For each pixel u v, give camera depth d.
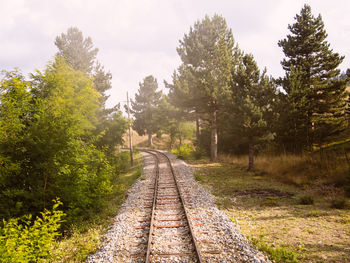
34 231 6.02
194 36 25.58
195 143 32.59
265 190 12.40
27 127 8.48
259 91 16.70
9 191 7.54
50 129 8.45
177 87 25.56
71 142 9.13
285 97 17.69
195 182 14.73
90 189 10.85
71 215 8.82
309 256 5.60
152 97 56.41
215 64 23.77
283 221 8.05
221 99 20.94
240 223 7.97
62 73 13.92
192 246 6.15
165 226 7.61
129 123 25.66
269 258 5.54
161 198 11.12
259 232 7.16
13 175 7.95
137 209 9.71
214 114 24.28
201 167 20.80
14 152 7.89
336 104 17.91
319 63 19.33
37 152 7.99
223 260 5.41
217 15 25.14
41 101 9.45
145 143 61.25
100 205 10.52
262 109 16.66
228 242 6.32
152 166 22.69
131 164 27.41
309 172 13.91
